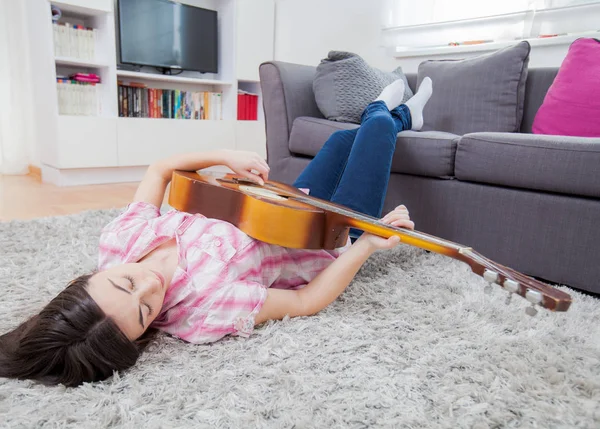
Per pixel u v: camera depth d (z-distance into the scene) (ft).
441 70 7.69
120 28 10.64
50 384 2.55
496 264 2.42
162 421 2.24
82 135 9.96
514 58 6.86
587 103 5.99
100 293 2.61
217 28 12.58
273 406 2.37
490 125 7.04
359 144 4.67
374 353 2.95
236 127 12.73
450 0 9.41
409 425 2.27
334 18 11.69
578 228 4.47
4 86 10.80
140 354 2.89
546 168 4.57
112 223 3.60
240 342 3.05
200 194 3.63
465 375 2.71
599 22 7.56
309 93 7.80
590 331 3.44
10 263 4.53
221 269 3.15
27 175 11.35
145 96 11.28
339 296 3.85
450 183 5.49
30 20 10.00
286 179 7.66
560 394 2.56
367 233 3.44
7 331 3.13
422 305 3.74
